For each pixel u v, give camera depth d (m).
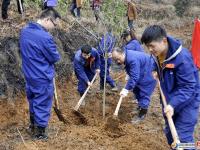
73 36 5.88
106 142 3.52
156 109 4.60
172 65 2.55
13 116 4.00
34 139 3.46
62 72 5.26
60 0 6.32
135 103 4.78
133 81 3.88
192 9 11.77
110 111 4.46
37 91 3.35
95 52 4.39
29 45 3.27
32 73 3.31
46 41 3.26
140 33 8.63
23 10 5.92
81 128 3.81
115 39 4.72
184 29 10.59
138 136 3.73
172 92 2.72
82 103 4.54
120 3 4.99
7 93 4.21
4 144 3.32
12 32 4.86
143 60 4.02
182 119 2.76
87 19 6.66
